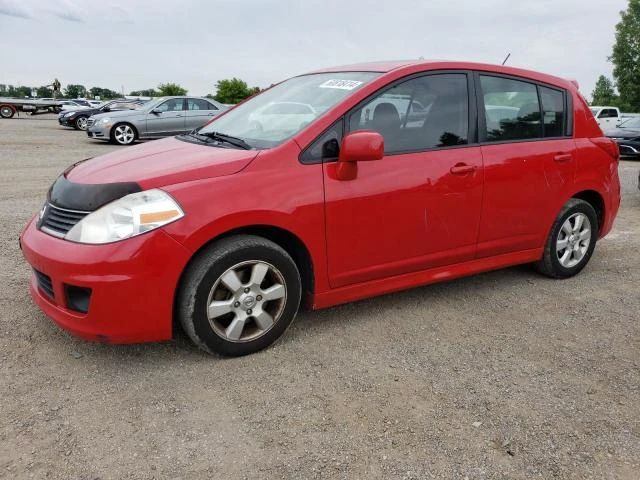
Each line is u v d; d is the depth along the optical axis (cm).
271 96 408
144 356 312
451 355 325
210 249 294
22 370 294
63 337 329
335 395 280
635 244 581
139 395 275
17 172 948
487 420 262
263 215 299
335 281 337
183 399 273
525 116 414
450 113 374
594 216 462
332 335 346
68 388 279
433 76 370
